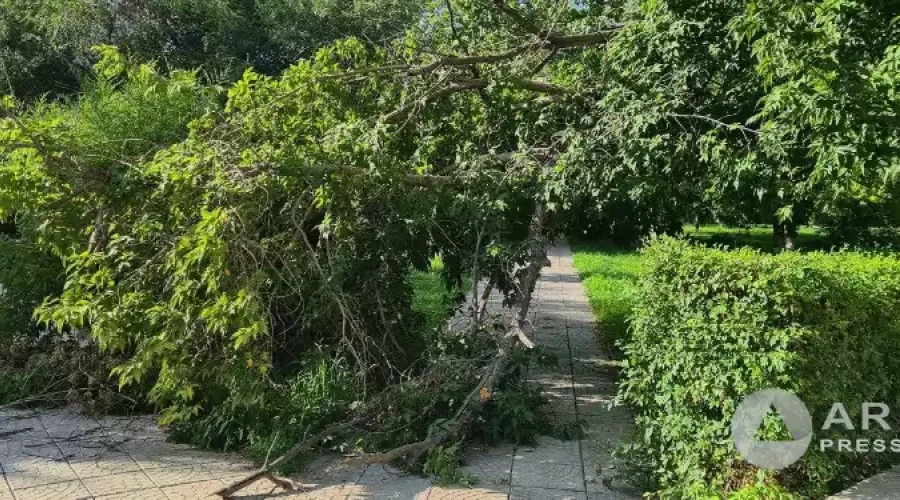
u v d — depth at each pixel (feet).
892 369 15.42
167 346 13.32
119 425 17.22
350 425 14.79
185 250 13.48
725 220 20.33
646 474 13.69
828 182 14.82
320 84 17.87
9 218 20.62
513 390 16.51
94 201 15.58
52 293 20.16
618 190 17.71
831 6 12.70
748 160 15.70
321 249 16.65
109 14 48.70
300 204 16.01
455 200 16.96
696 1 17.52
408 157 19.39
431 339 17.35
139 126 19.38
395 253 18.29
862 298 13.73
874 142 13.12
